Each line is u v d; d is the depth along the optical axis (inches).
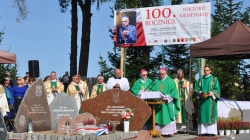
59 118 515.8
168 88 553.9
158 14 685.9
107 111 520.7
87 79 837.8
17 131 474.9
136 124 513.3
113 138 460.8
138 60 832.3
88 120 488.1
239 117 642.2
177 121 590.9
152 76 847.7
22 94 591.8
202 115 558.9
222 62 900.6
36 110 495.2
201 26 659.4
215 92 553.9
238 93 905.5
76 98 620.4
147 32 695.1
